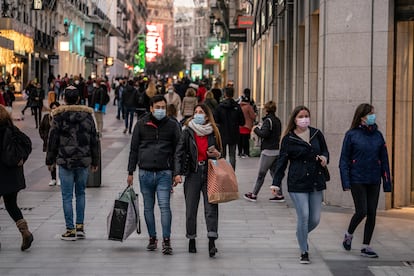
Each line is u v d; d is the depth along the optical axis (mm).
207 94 24312
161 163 12672
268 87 37562
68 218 13789
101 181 21688
